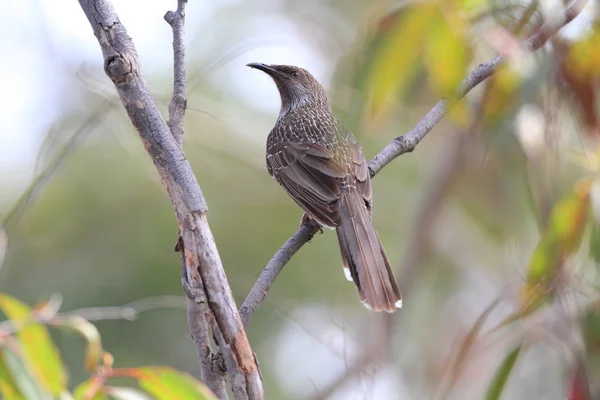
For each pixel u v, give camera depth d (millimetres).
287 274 13320
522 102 8664
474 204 13000
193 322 6250
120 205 13422
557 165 8953
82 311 11305
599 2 8438
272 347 12641
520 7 8578
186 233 6281
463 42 8438
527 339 8617
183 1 7086
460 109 9102
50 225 13258
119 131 11250
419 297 14953
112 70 6324
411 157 15117
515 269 11234
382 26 8617
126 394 6020
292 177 10273
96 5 6324
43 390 6184
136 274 13086
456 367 8734
